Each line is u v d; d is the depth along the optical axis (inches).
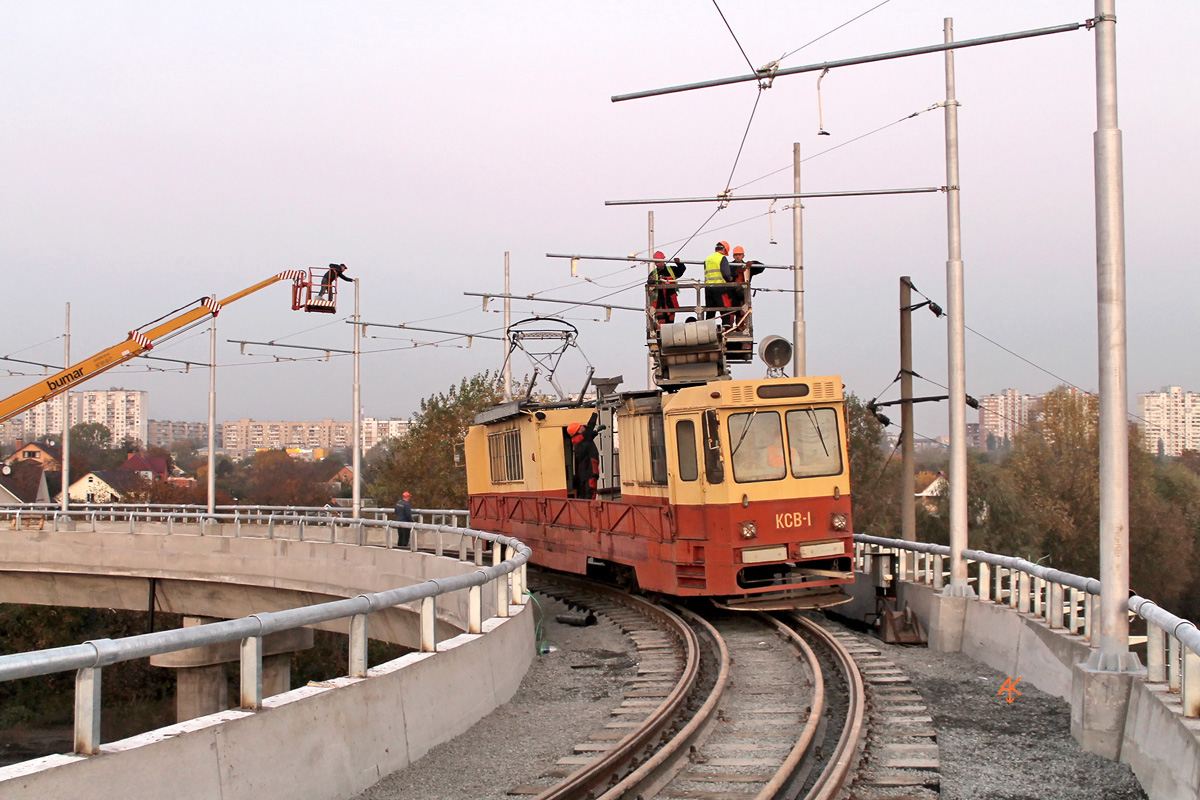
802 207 915.4
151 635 231.1
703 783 300.8
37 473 3602.4
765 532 587.2
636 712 385.7
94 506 1662.2
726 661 459.8
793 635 531.8
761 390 600.1
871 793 288.8
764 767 313.4
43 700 1594.5
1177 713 273.6
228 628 253.6
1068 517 1995.6
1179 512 1972.2
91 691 215.9
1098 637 368.8
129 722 1509.6
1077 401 2018.9
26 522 1497.3
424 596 357.4
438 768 321.1
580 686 454.0
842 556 605.6
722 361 683.4
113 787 214.4
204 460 6619.1
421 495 1670.8
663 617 609.6
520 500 888.3
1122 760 316.5
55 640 1760.6
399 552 889.5
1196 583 2039.9
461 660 376.5
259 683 266.7
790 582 597.3
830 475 607.8
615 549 698.8
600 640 581.0
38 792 198.8
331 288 1320.1
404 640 872.9
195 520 1782.7
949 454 537.0
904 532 709.3
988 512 1872.5
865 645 522.3
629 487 690.2
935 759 319.0
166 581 1209.4
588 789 288.5
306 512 1889.8
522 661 472.1
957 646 520.7
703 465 593.0
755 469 593.3
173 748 230.1
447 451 1669.5
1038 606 451.5
